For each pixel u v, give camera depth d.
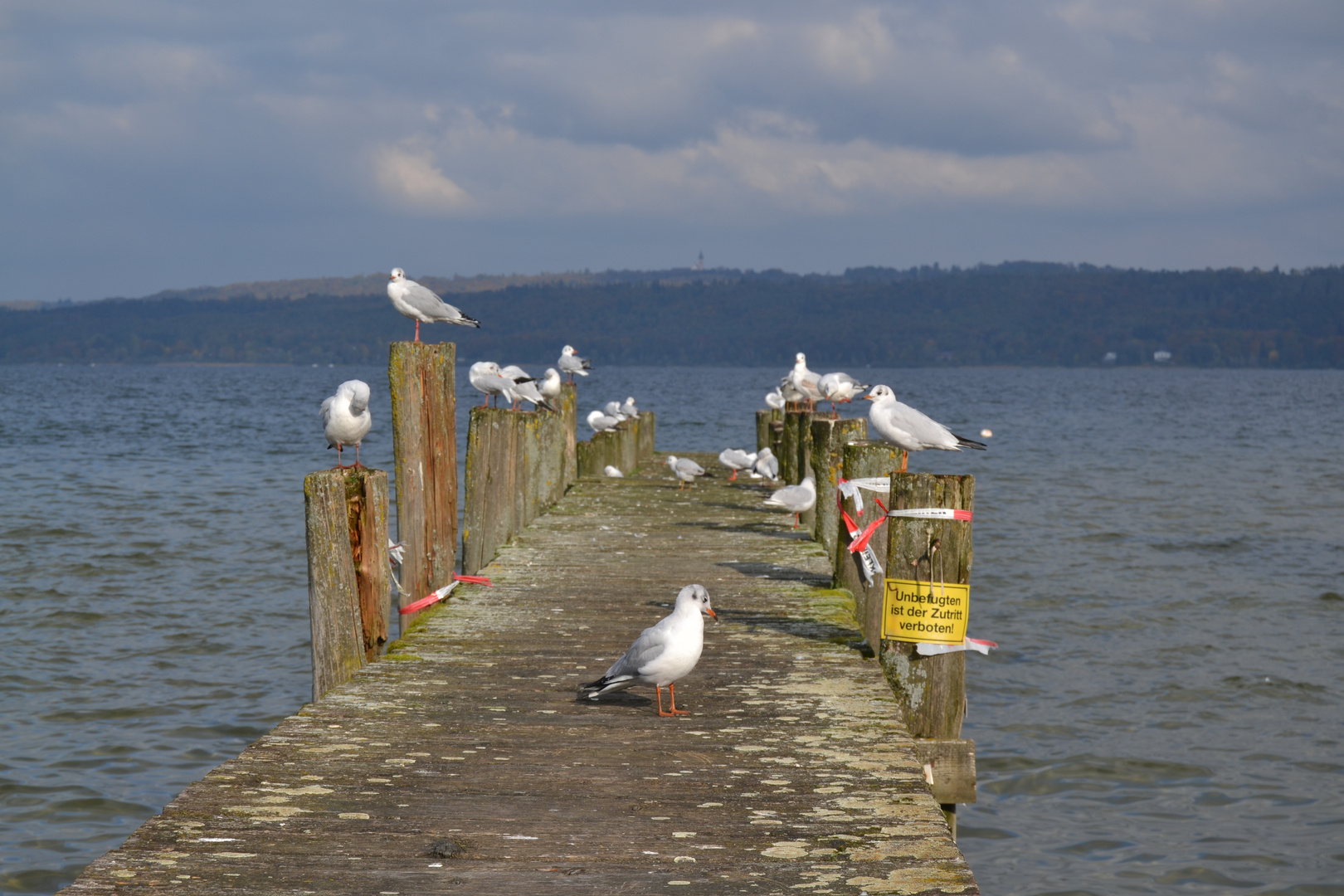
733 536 14.13
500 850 4.93
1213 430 65.75
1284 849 9.24
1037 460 44.00
